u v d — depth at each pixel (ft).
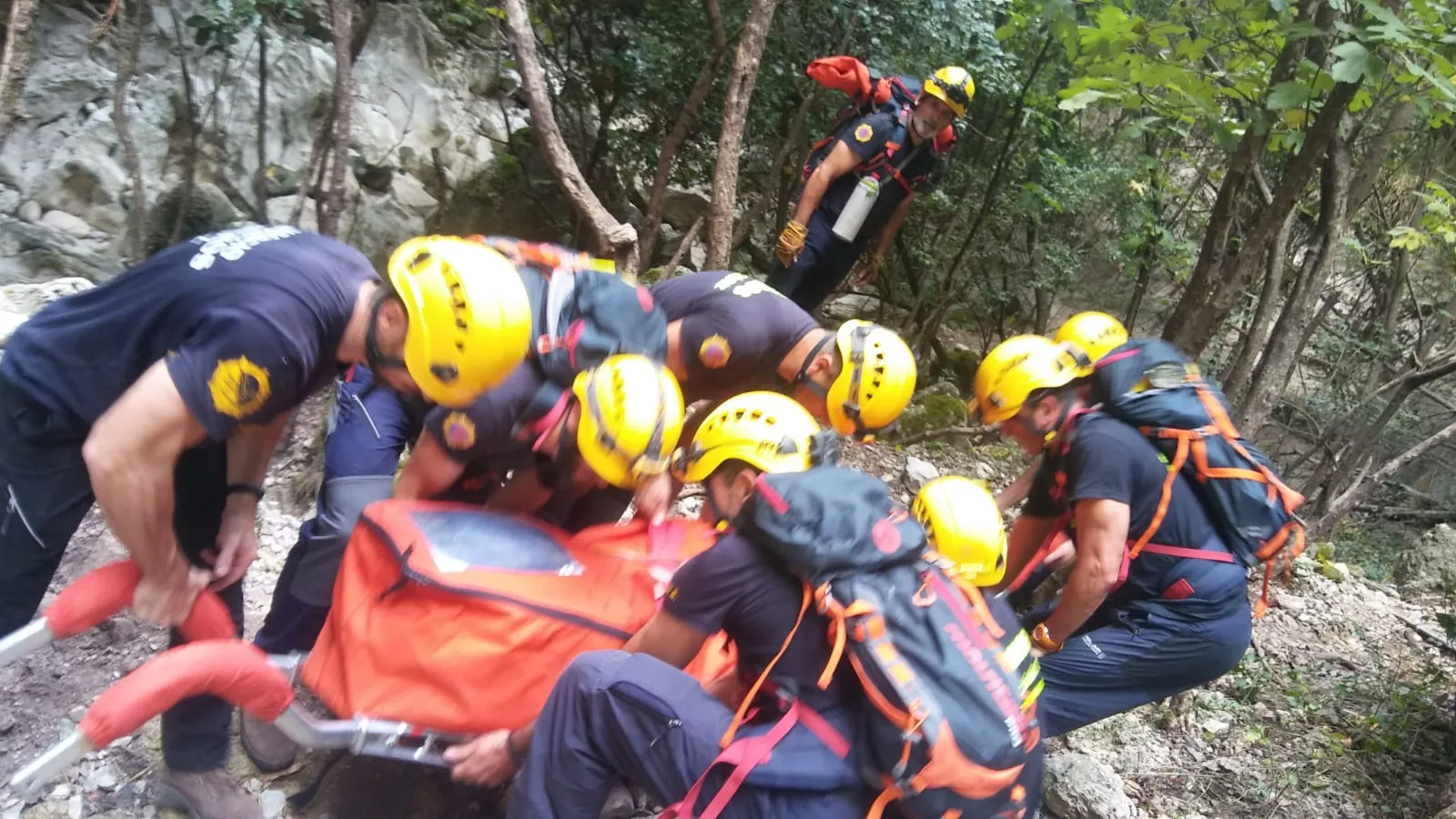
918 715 5.26
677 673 6.15
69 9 15.76
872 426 9.39
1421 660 15.24
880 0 18.88
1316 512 24.43
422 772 8.16
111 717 4.97
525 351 5.79
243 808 7.38
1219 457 8.77
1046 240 24.45
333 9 11.42
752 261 24.86
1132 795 10.60
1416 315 29.12
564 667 6.69
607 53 19.86
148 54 16.40
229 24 14.19
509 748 6.61
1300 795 11.06
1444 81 9.57
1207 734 12.03
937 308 23.48
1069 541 10.14
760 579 5.92
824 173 14.98
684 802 5.82
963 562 7.39
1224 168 21.75
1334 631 15.93
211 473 6.86
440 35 23.16
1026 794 5.82
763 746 5.70
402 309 5.61
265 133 16.46
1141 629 9.09
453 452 7.21
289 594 8.04
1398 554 23.93
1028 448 9.41
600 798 6.39
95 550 9.77
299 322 5.40
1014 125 20.66
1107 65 12.32
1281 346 14.55
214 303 5.30
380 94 20.85
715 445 7.47
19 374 5.81
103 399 5.73
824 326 24.45
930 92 14.53
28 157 15.10
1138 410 8.78
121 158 15.94
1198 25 14.58
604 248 10.81
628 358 7.23
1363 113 14.62
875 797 5.78
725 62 19.26
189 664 5.32
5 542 6.13
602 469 7.04
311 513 11.41
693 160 21.86
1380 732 12.39
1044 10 12.00
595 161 21.88
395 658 6.49
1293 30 11.03
